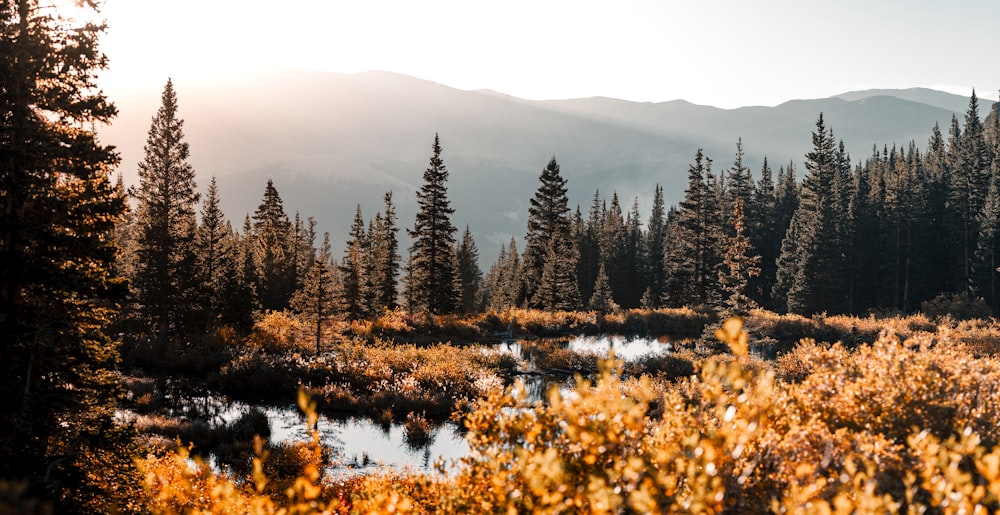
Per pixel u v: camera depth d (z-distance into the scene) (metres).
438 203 64.38
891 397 6.24
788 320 52.69
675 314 62.09
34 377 10.78
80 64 11.09
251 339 40.81
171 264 41.16
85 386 11.28
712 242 74.19
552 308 68.88
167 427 22.30
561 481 3.61
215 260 53.97
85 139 11.27
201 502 5.75
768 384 3.83
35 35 10.56
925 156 107.44
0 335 10.11
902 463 4.76
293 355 36.19
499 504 4.15
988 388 7.07
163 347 36.16
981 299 59.75
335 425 25.34
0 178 10.05
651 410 19.75
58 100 11.04
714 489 3.36
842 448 4.92
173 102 45.22
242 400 28.58
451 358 36.72
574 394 4.30
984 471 3.01
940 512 4.21
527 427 4.73
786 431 5.47
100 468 10.81
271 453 19.48
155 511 4.59
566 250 74.44
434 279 64.25
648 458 4.13
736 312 47.81
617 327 59.94
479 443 4.92
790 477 4.25
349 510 8.99
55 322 10.93
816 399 6.67
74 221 11.25
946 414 6.10
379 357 36.19
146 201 44.50
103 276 11.48
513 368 38.03
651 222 125.75
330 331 46.38
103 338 11.95
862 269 77.19
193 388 29.75
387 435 24.19
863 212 77.88
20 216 10.44
